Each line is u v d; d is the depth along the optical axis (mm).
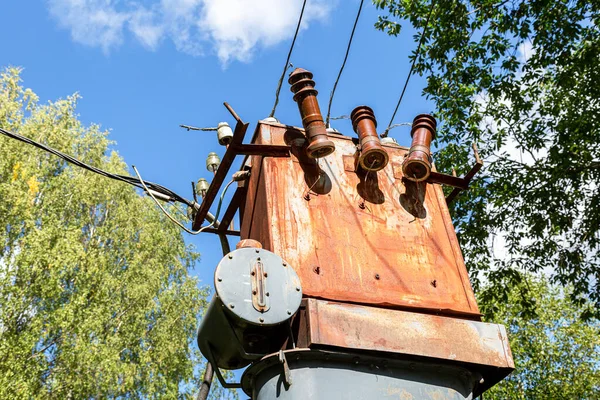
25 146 24344
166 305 24812
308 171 5613
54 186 24094
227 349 4969
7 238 21672
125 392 22406
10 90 26172
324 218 5395
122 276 23891
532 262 13273
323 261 5152
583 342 20266
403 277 5289
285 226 5246
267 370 4637
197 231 6477
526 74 13117
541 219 13039
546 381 20281
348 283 5098
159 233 26297
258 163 5844
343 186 5648
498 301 13266
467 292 5402
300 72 5781
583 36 12805
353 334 4688
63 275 21156
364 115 5844
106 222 25219
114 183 25906
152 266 25422
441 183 6039
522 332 20359
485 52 12742
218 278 4605
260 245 4973
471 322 5070
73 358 19812
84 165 6621
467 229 13289
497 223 13242
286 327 4719
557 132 13359
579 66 12430
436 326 4953
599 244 12750
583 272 12875
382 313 4883
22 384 18203
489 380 5086
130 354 23406
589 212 12891
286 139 5785
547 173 13273
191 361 24781
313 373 4531
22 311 19734
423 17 12805
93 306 21531
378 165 5598
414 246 5508
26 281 20406
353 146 5996
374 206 5629
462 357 4848
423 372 4805
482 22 12797
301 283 4969
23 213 21703
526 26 12375
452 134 13531
